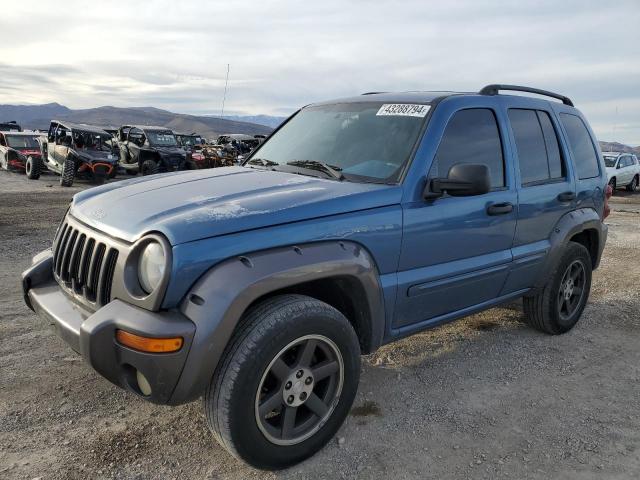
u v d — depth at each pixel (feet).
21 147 73.67
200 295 7.59
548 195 13.60
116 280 8.14
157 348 7.36
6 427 9.68
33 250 24.31
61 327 8.69
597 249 16.48
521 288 13.70
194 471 8.73
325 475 8.77
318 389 9.34
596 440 10.09
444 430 10.27
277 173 11.25
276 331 8.07
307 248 8.70
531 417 10.85
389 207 9.93
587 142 16.08
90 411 10.36
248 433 8.11
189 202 8.98
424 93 12.40
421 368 12.96
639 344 15.10
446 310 11.67
